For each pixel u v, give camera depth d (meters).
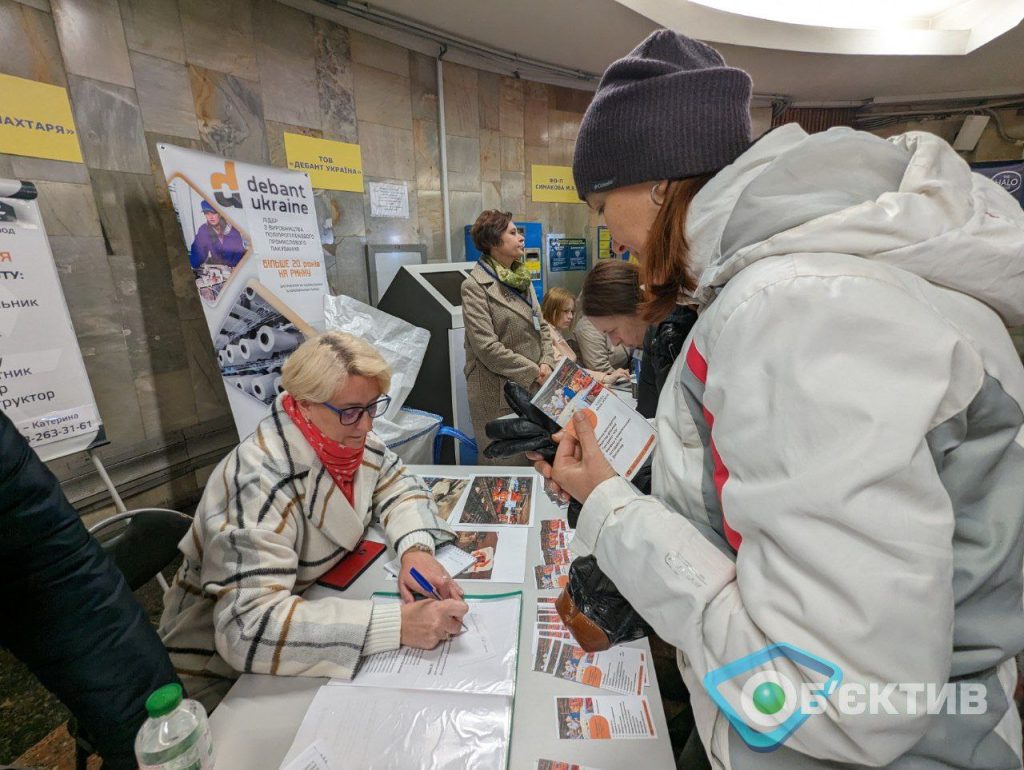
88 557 0.72
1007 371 0.43
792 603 0.39
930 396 0.37
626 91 0.56
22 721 1.56
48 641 0.70
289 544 1.02
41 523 0.67
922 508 0.37
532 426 0.79
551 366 2.59
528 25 3.06
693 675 0.57
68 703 0.74
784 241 0.44
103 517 2.11
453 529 1.29
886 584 0.36
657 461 0.61
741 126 0.55
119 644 0.74
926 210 0.43
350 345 1.07
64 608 0.70
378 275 3.17
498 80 3.71
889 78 4.32
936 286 0.44
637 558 0.53
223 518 1.00
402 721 0.77
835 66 3.95
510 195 3.98
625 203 0.62
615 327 1.71
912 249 0.42
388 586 1.11
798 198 0.45
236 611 0.91
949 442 0.41
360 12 2.75
